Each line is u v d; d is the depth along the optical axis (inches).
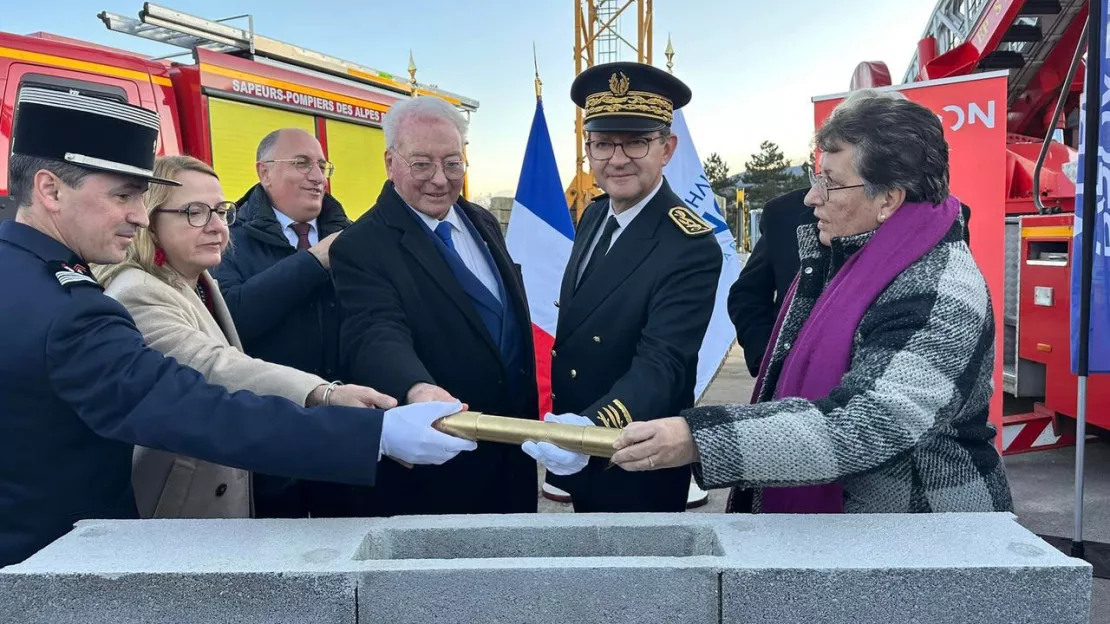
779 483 44.1
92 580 38.4
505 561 39.1
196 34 186.5
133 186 51.9
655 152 73.4
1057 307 161.6
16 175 49.9
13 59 151.8
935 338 46.4
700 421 44.9
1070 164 191.8
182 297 63.2
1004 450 169.3
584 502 76.5
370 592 38.3
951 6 215.2
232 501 66.2
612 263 73.6
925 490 51.8
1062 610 37.6
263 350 90.2
